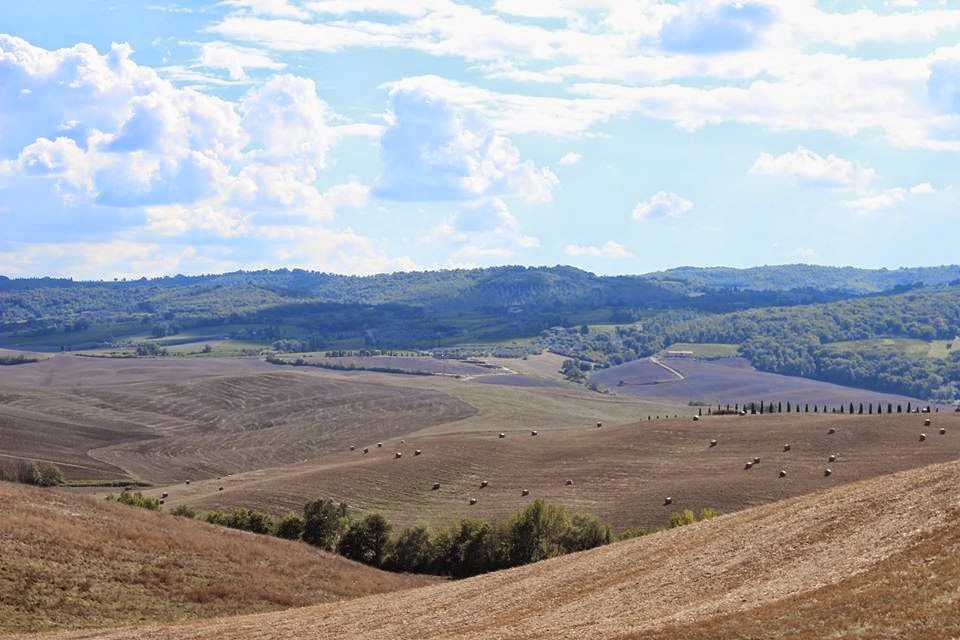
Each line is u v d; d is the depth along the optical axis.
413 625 49.38
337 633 50.00
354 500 126.06
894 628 30.06
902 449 123.50
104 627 56.81
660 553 54.47
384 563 98.88
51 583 61.53
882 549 41.03
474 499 125.12
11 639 51.94
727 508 107.50
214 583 68.62
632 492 120.44
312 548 89.81
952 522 41.19
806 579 40.06
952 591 32.47
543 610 47.03
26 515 73.81
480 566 96.25
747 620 34.66
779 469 121.00
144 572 67.75
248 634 52.03
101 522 77.62
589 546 96.19
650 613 41.28
